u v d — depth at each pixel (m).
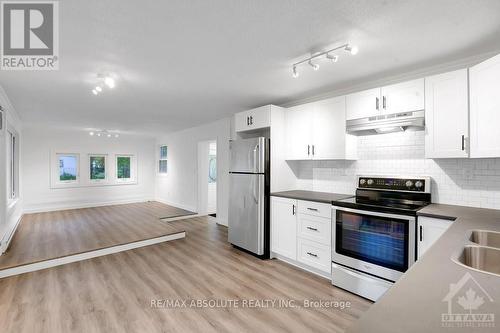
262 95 3.64
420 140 2.69
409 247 2.21
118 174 7.97
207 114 4.99
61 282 2.87
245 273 3.11
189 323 2.12
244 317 2.21
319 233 2.96
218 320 2.17
